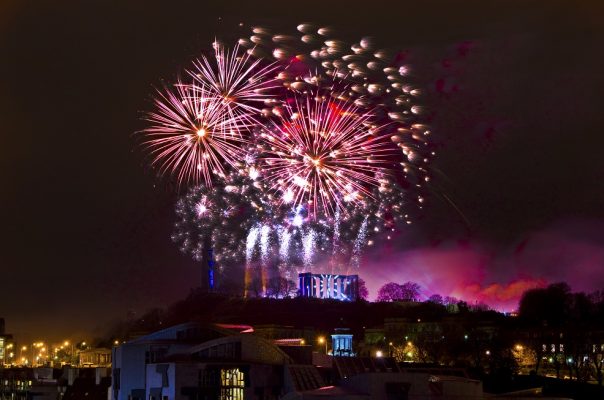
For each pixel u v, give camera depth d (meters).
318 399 153.50
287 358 191.00
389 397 158.38
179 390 178.25
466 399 163.12
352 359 187.62
